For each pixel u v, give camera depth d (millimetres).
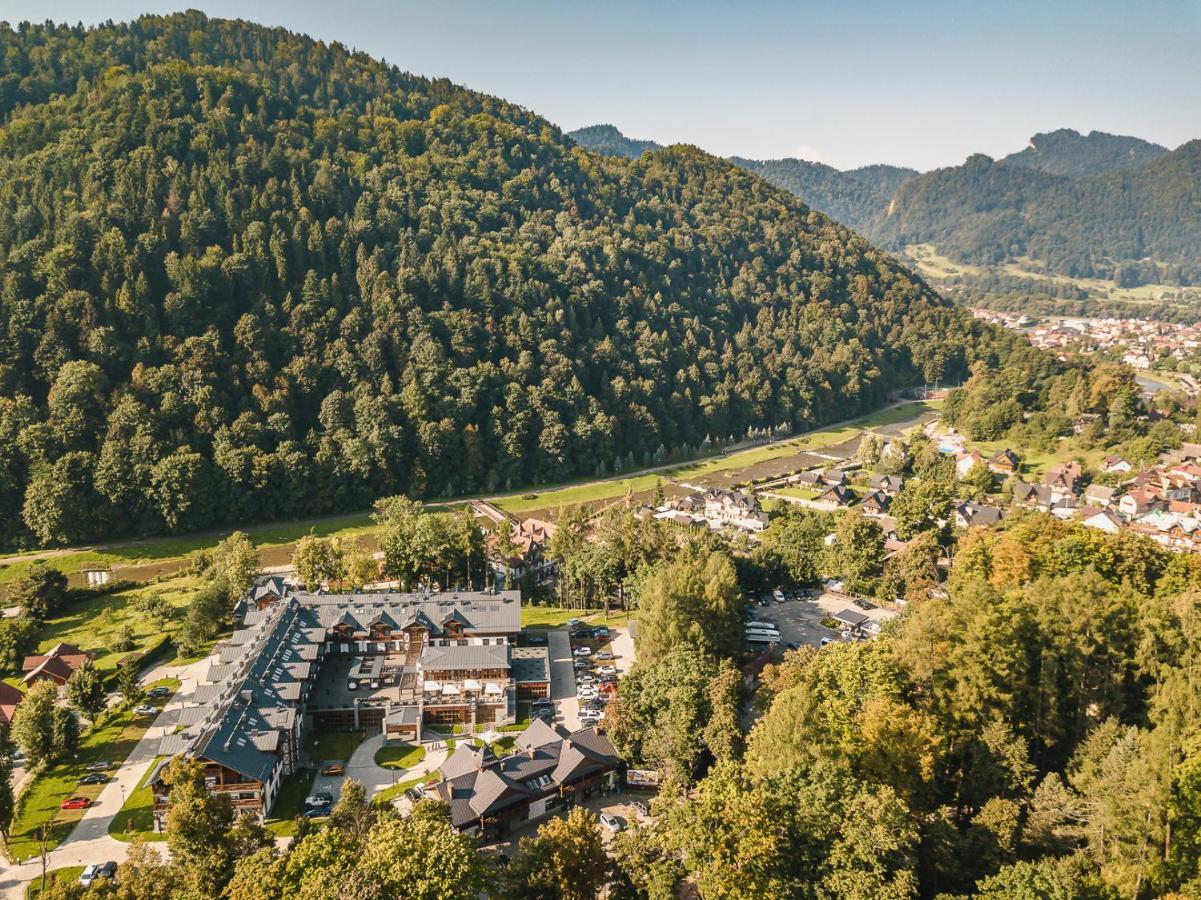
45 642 154000
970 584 100812
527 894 72062
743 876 63312
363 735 119500
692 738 101438
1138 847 66938
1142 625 91938
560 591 175125
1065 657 90688
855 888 61406
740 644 131000
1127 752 73625
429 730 120688
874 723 81750
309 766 110875
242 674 115875
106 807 101625
